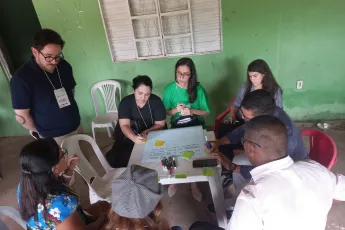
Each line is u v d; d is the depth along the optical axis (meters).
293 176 0.95
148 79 2.06
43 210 1.20
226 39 2.86
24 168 1.20
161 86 3.19
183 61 2.23
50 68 2.00
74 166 1.69
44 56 1.84
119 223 0.93
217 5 2.71
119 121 2.24
